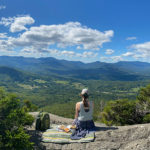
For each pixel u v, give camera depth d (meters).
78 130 4.65
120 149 4.26
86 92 4.58
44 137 4.61
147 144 4.29
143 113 11.59
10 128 4.46
